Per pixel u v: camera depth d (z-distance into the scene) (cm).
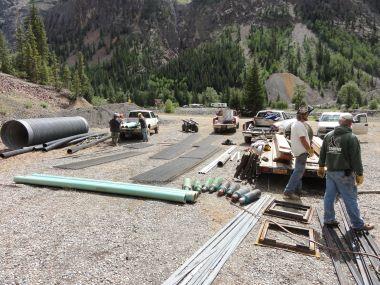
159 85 15800
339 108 9644
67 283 461
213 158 1406
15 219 687
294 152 824
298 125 814
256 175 1002
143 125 1955
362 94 12038
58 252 548
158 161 1335
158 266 510
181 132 2523
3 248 559
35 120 1697
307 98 15125
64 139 1797
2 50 7681
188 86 15938
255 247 578
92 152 1573
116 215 714
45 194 864
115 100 13338
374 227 668
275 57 18288
